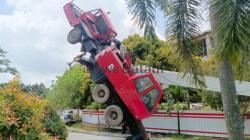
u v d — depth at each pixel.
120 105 11.35
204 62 16.03
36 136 5.59
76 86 34.41
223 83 8.16
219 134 18.59
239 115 8.15
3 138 5.27
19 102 5.64
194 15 9.33
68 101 34.81
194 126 19.97
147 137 11.76
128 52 11.94
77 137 22.67
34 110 5.80
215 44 6.82
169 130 21.22
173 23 9.44
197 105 23.27
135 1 9.54
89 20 11.99
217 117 18.77
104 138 21.91
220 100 17.81
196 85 10.02
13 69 31.16
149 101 11.21
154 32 9.56
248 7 6.24
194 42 9.45
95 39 11.91
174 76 12.74
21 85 6.45
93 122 29.80
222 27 6.25
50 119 10.15
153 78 11.30
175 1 9.41
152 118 22.14
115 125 11.16
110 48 11.41
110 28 12.01
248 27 6.15
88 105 32.38
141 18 9.48
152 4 9.52
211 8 6.60
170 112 21.20
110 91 11.39
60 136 10.38
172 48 9.70
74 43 11.95
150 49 25.62
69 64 11.89
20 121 5.46
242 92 12.87
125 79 11.11
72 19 11.86
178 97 21.73
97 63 11.33
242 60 6.93
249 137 16.88
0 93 5.71
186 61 9.61
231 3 6.23
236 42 6.14
